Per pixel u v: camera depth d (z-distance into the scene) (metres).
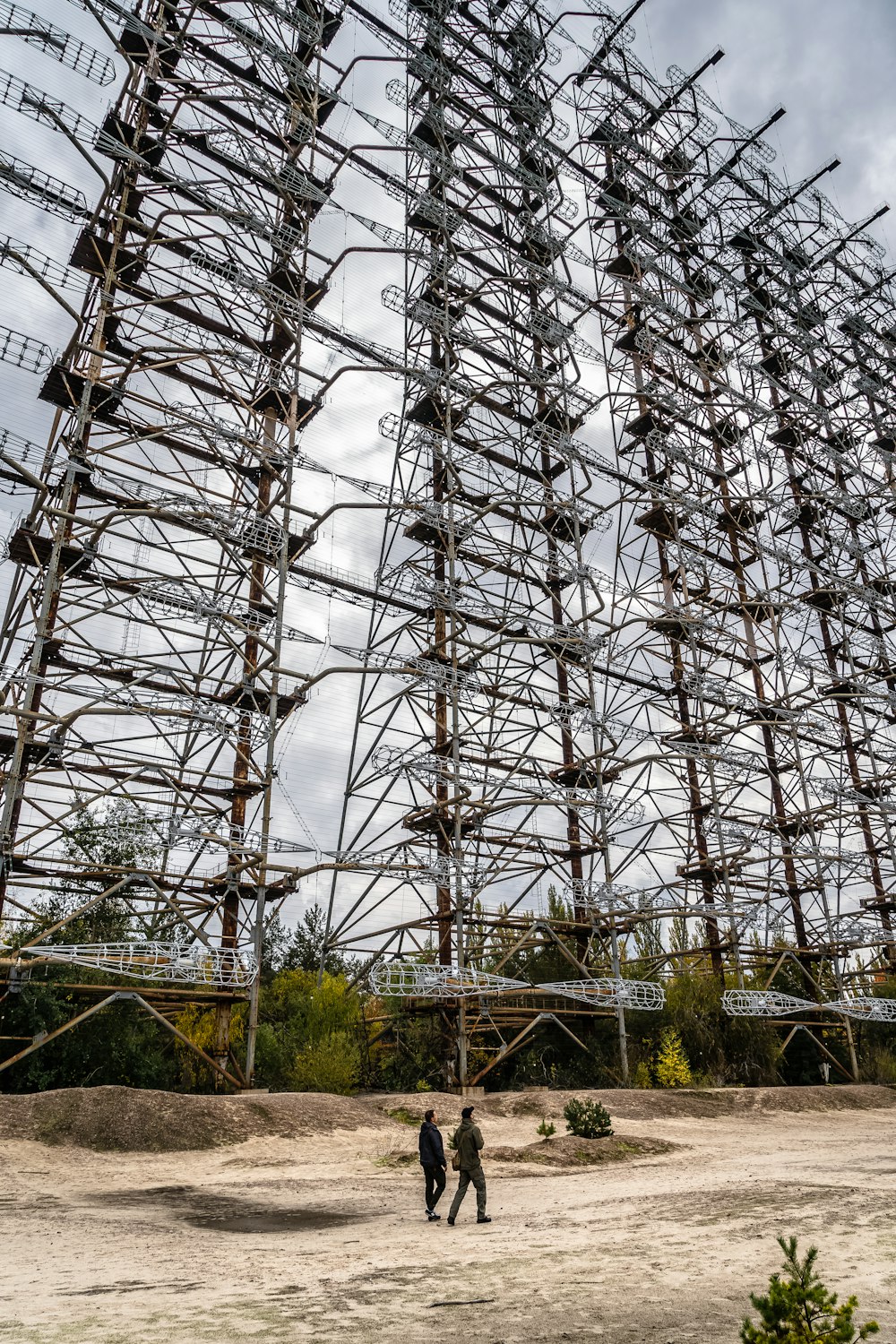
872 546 64.69
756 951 46.22
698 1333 7.38
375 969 34.75
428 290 48.22
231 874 32.31
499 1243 11.81
